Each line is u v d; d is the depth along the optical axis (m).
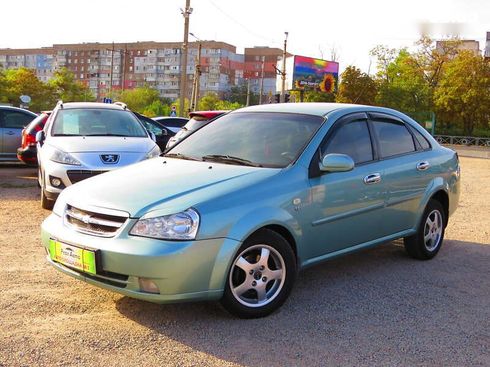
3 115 12.84
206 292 3.78
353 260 5.89
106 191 4.12
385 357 3.53
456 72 44.34
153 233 3.69
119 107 9.77
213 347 3.59
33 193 9.52
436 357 3.56
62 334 3.71
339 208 4.69
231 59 116.69
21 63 139.50
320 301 4.55
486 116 44.50
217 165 4.55
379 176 5.11
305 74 48.25
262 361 3.42
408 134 5.84
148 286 3.69
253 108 5.55
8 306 4.18
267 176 4.25
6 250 5.75
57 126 8.76
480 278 5.38
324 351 3.59
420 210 5.72
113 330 3.81
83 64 132.12
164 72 122.06
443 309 4.45
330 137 4.81
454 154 6.48
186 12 31.11
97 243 3.79
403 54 50.84
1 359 3.32
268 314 4.16
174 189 4.01
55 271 5.09
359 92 47.09
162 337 3.72
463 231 7.69
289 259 4.21
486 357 3.59
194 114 10.00
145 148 8.26
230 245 3.81
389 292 4.84
